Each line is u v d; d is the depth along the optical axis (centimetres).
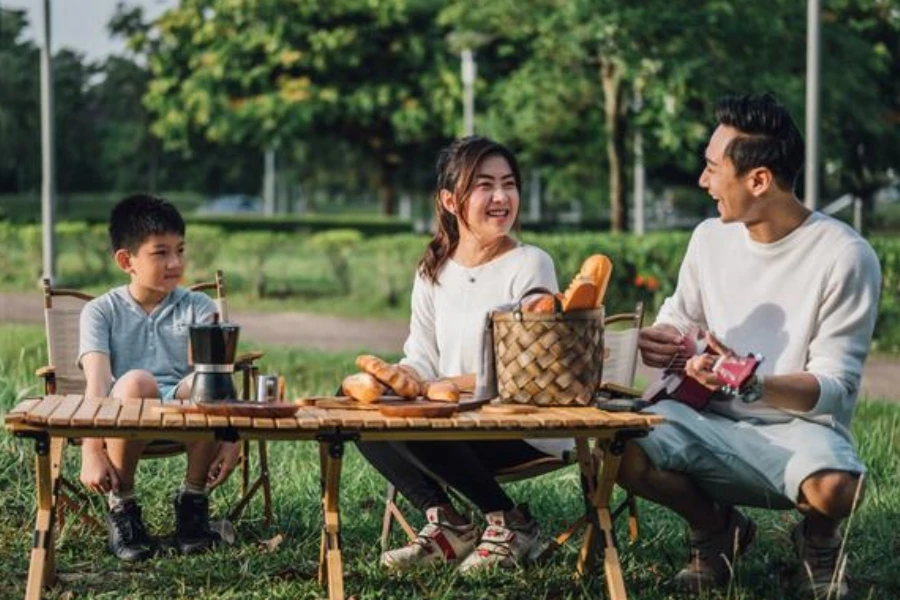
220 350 476
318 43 2867
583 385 486
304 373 1286
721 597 525
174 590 530
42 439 448
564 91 2208
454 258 564
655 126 2250
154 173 5275
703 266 538
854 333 506
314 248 2367
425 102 2959
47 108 2144
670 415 515
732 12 1811
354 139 3472
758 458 502
